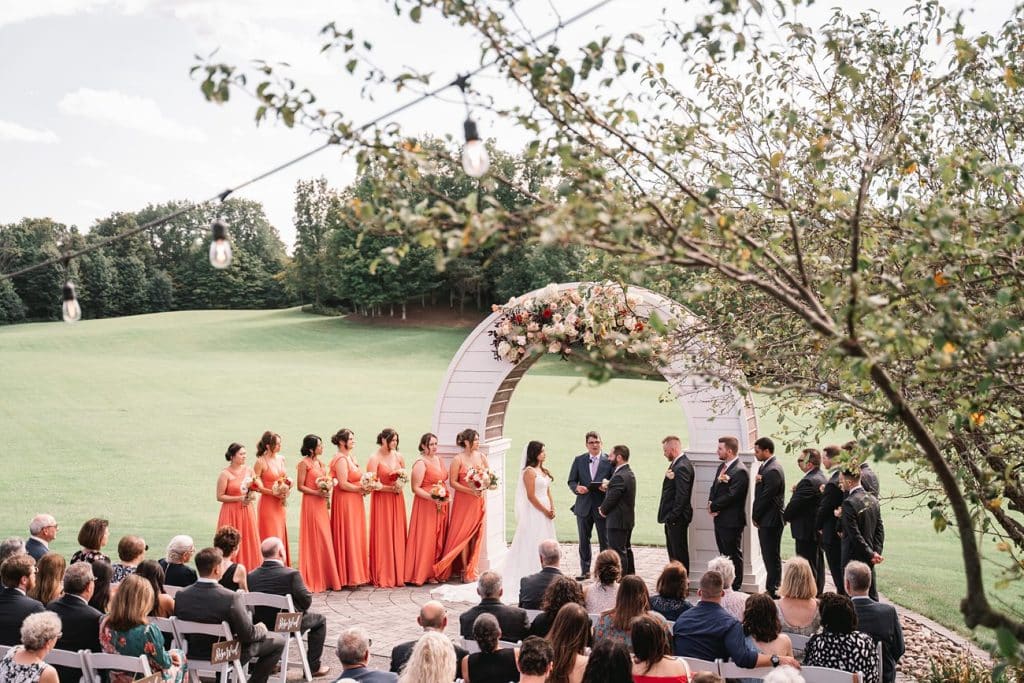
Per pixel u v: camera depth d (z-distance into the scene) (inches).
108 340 2447.1
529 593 283.3
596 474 460.8
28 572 250.2
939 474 124.0
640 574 476.7
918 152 184.7
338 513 443.2
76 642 244.4
